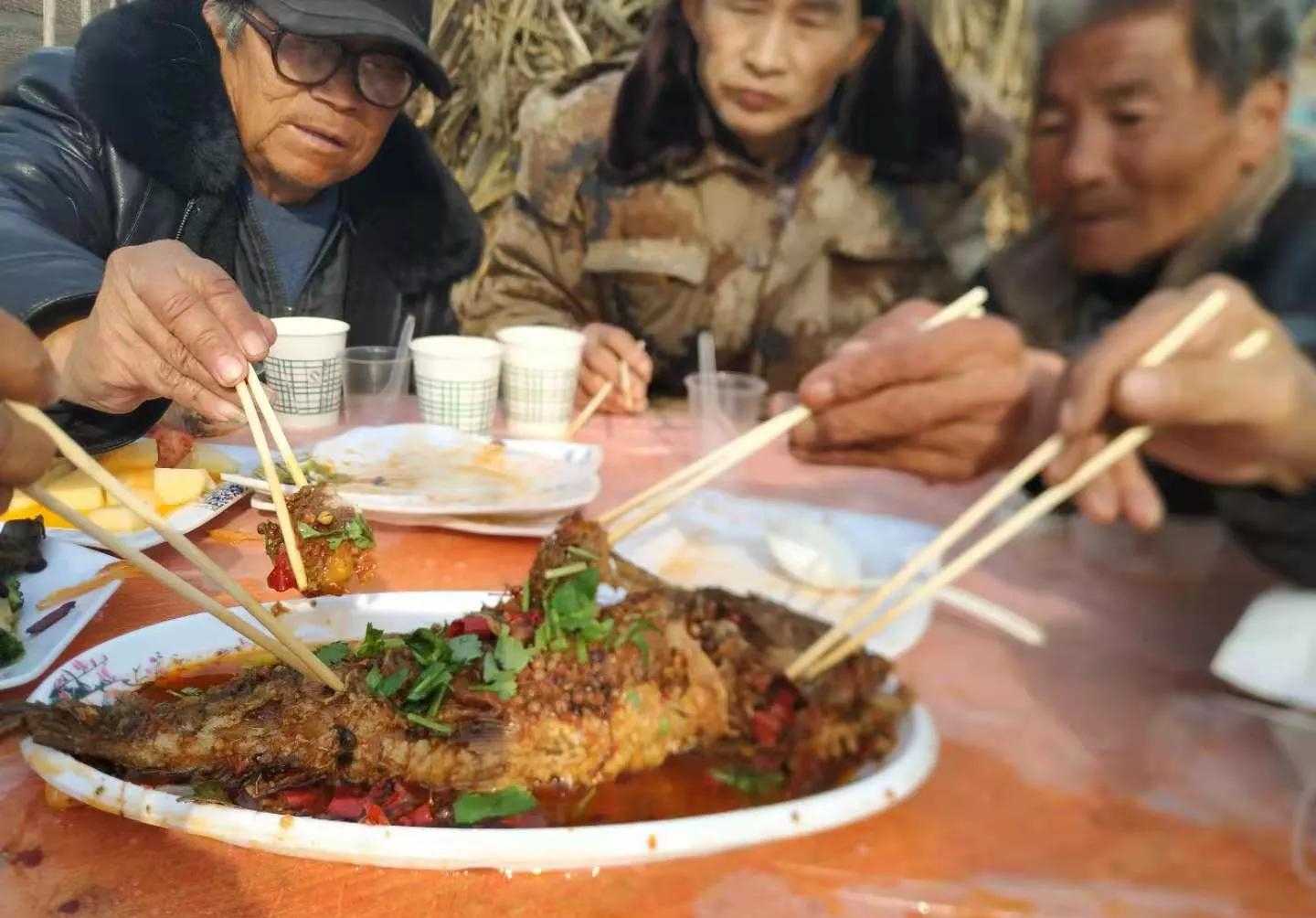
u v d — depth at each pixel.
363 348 0.85
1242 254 0.68
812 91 1.13
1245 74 0.70
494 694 0.44
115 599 0.55
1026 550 0.63
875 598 0.47
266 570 0.59
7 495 0.36
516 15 1.39
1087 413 0.44
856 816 0.39
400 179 1.11
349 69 0.97
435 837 0.35
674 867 0.37
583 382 0.94
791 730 0.46
